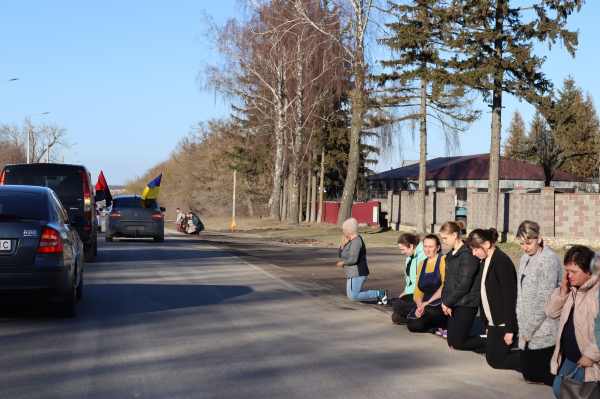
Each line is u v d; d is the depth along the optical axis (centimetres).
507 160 6056
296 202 4528
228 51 4066
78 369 570
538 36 2281
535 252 562
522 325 561
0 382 524
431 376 581
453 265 698
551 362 480
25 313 855
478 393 528
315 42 3588
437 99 2788
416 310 786
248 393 506
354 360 635
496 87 2245
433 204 3114
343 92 3753
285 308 960
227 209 7138
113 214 2395
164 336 722
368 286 1255
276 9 3772
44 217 793
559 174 5991
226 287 1187
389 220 3888
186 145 8219
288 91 4019
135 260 1667
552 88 2339
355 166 3416
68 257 796
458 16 2322
